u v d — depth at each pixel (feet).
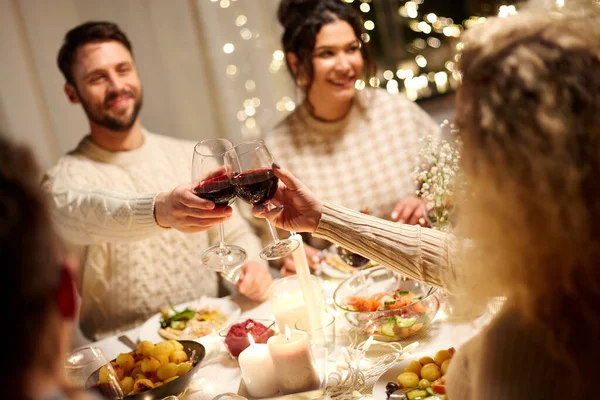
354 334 5.22
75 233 6.53
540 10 2.72
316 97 8.55
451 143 5.30
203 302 6.49
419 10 13.32
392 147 8.95
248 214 8.67
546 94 2.45
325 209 4.66
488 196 2.67
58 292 1.98
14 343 1.81
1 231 1.79
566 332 2.56
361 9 12.50
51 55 11.02
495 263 2.75
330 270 6.67
